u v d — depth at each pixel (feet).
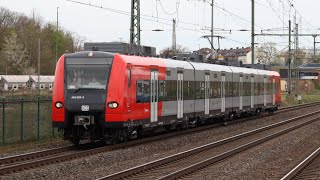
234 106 121.60
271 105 154.10
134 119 71.82
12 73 340.39
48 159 55.72
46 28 390.83
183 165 56.13
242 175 50.26
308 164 58.54
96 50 75.31
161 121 81.76
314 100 290.15
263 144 78.89
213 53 153.58
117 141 72.59
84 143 75.61
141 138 80.38
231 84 119.44
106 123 67.82
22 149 67.92
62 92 69.00
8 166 50.49
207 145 71.36
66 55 70.74
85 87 68.59
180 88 89.86
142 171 51.24
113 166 54.39
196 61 108.27
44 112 88.12
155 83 79.30
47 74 361.92
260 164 58.18
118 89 68.23
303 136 92.32
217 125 112.27
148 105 76.69
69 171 50.83
